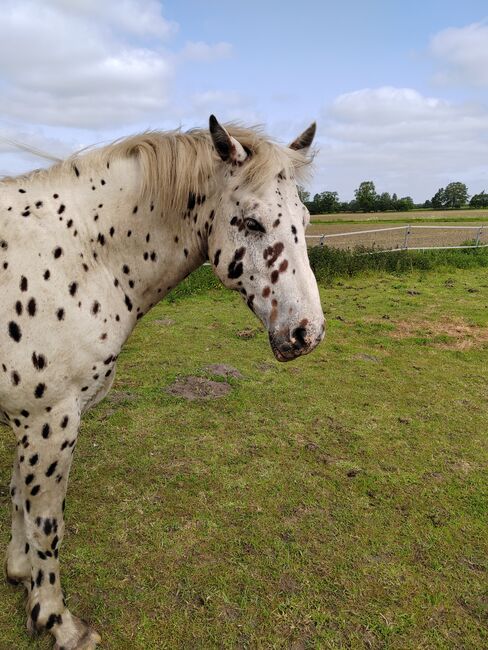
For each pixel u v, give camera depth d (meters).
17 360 1.52
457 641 1.87
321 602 2.02
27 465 1.63
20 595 2.00
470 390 4.35
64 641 1.75
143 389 4.06
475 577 2.19
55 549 1.74
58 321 1.54
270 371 4.64
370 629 1.90
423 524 2.53
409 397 4.16
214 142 1.61
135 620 1.90
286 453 3.18
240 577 2.13
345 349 5.38
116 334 1.72
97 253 1.66
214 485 2.80
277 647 1.81
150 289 1.82
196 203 1.75
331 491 2.79
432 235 21.86
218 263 1.72
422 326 6.33
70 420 1.63
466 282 9.38
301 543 2.36
